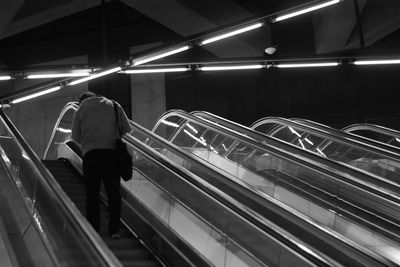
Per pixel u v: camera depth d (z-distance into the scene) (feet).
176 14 45.57
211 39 25.00
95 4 46.75
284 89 55.62
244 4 54.39
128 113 60.08
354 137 29.07
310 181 24.20
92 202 14.16
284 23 55.06
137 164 21.47
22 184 15.39
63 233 10.50
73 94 60.80
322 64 26.07
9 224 13.99
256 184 27.07
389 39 55.93
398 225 18.57
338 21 47.80
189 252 14.06
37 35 61.41
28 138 60.13
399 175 26.84
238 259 13.39
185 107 57.98
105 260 8.34
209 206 15.21
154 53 25.77
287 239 11.89
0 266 12.04
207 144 35.86
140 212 16.83
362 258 11.70
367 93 52.37
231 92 57.26
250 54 52.49
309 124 33.12
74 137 15.15
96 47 60.13
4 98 30.99
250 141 24.40
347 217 20.12
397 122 50.57
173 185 17.79
